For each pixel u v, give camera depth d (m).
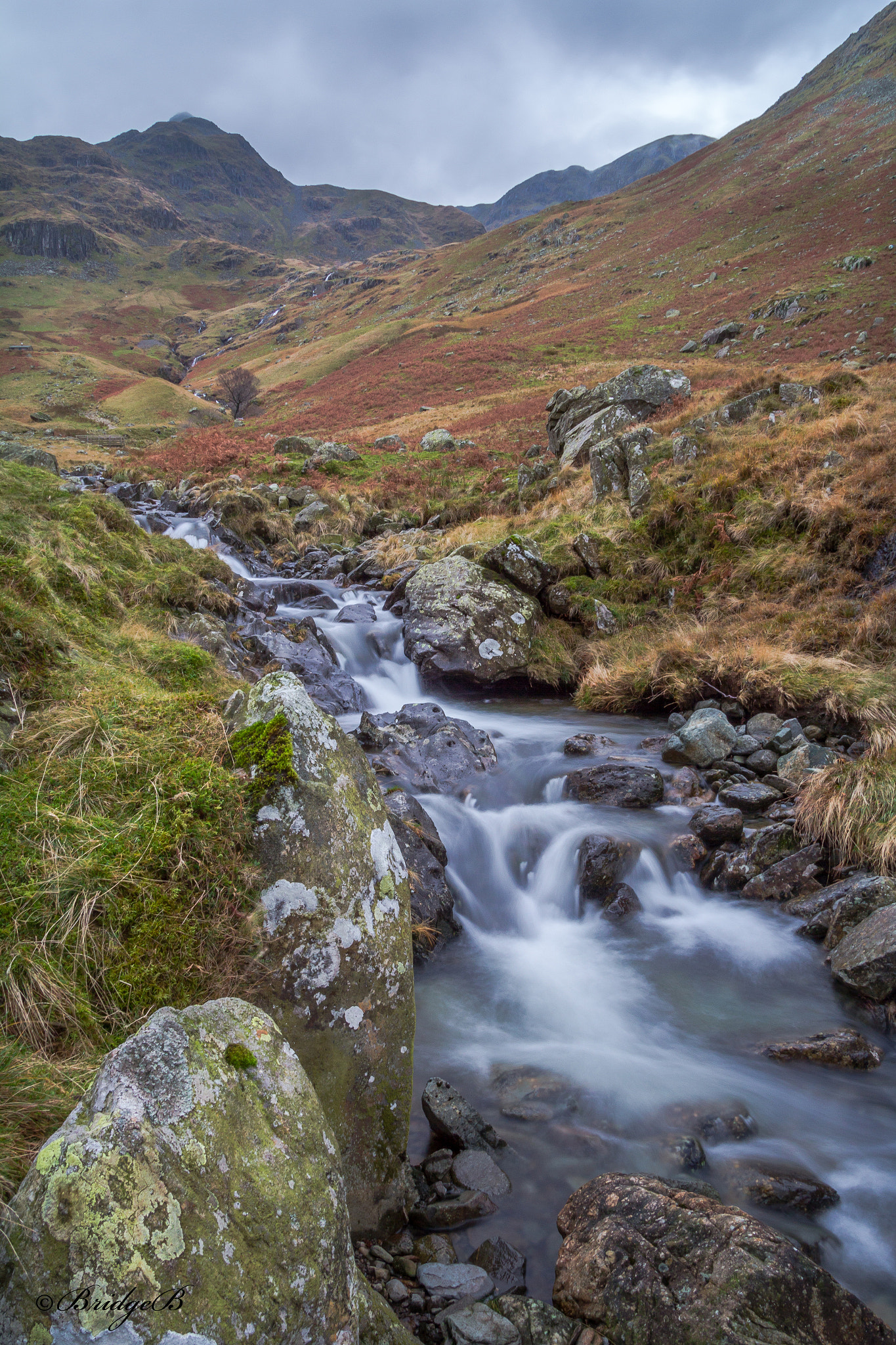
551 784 7.61
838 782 6.21
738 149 109.62
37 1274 1.40
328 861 2.96
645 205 107.81
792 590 10.51
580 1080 3.99
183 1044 1.77
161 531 17.97
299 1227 1.74
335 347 90.69
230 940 2.80
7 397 72.94
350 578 15.68
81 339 123.12
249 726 3.39
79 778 3.31
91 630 5.64
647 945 5.39
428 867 5.46
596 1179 3.09
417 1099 3.84
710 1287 2.44
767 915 5.56
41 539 6.83
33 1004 2.51
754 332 44.75
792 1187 3.27
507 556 12.09
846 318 41.53
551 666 11.13
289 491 21.72
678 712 9.72
